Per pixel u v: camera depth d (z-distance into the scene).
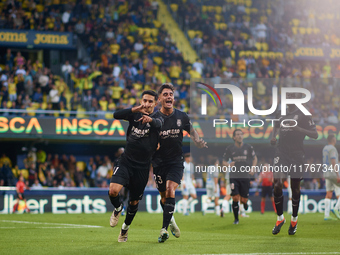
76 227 22.17
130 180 14.71
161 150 15.59
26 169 43.06
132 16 60.41
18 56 47.97
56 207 38.25
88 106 47.78
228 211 36.78
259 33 65.00
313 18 69.94
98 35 55.94
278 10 70.31
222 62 60.22
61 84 47.75
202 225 24.70
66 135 42.25
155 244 14.88
